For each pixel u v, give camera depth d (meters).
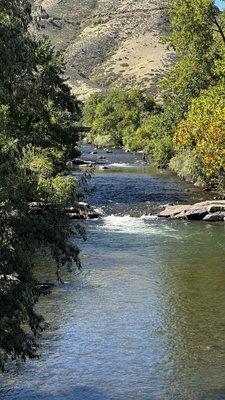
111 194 44.78
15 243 10.38
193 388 13.38
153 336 16.55
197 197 43.31
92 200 41.97
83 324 17.48
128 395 13.01
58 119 42.72
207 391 13.23
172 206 38.00
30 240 10.66
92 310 18.77
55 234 10.89
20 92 11.40
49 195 11.54
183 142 46.22
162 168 66.38
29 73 11.86
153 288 21.17
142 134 99.19
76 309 18.84
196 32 51.16
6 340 10.20
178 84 59.38
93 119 151.75
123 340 16.25
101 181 52.91
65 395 12.98
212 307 19.00
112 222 34.91
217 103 44.50
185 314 18.34
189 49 54.09
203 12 48.56
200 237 30.34
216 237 30.34
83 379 13.84
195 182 51.38
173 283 21.78
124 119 122.94
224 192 44.50
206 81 57.59
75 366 14.55
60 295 20.33
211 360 14.90
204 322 17.64
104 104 137.62
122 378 13.89
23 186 10.53
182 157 59.59
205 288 21.11
